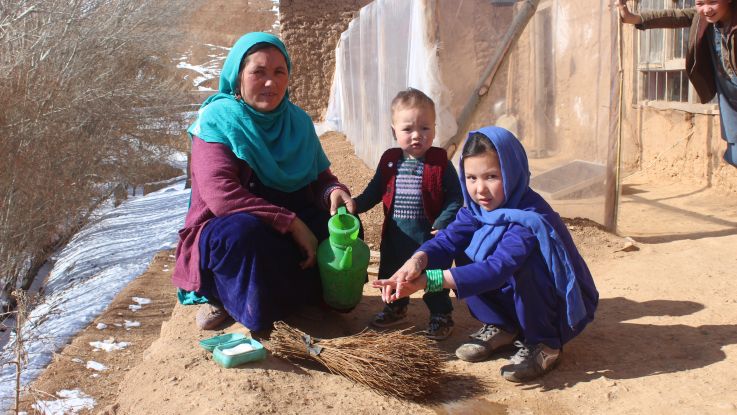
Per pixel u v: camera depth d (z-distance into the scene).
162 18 18.75
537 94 6.98
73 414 4.62
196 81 30.50
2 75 10.41
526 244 3.44
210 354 3.74
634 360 3.74
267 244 3.83
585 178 6.72
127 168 15.31
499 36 6.78
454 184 4.10
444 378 3.57
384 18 9.95
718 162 8.23
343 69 16.98
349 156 13.75
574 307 3.49
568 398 3.38
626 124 10.31
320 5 21.97
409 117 4.05
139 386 3.59
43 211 10.64
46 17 12.40
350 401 3.27
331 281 3.96
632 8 9.95
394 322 4.30
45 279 10.17
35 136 10.60
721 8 4.66
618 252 5.93
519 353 3.66
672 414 3.13
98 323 6.38
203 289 3.96
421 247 3.62
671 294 4.72
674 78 9.23
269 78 4.03
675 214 7.40
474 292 3.38
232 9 38.84
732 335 3.95
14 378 5.38
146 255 9.46
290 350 3.66
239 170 4.05
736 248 5.77
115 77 15.12
